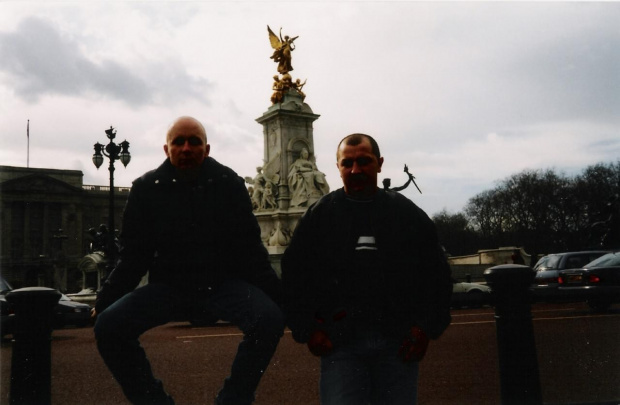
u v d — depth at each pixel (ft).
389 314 16.29
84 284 155.74
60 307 81.82
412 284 16.48
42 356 20.13
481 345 46.93
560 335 50.08
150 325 17.54
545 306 93.40
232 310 17.29
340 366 16.02
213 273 17.89
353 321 16.15
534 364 19.61
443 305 16.61
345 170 16.57
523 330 19.70
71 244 442.91
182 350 49.52
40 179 436.76
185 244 17.75
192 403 28.32
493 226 393.50
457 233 441.68
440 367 36.99
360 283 16.22
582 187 341.21
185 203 17.84
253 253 18.29
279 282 18.29
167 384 33.24
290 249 16.84
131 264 18.08
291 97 177.47
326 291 16.58
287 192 172.04
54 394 31.40
